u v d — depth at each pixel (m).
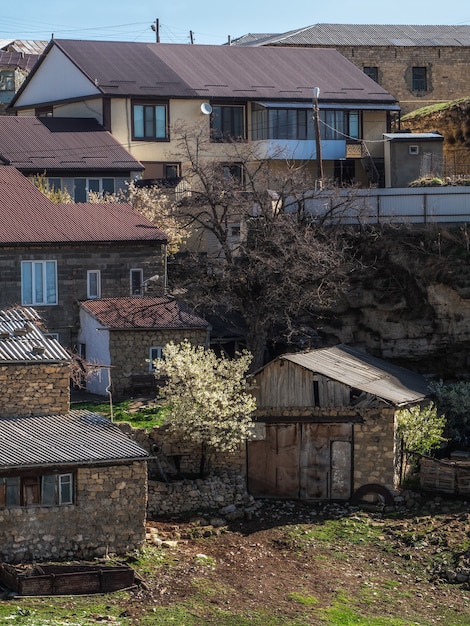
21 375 37.38
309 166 68.38
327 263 50.72
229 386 41.56
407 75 80.06
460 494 41.50
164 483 40.03
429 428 43.22
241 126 68.19
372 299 52.69
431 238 53.34
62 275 50.25
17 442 35.38
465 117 68.25
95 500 35.47
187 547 37.28
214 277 51.88
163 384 47.97
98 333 48.62
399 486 41.91
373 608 33.72
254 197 53.34
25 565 33.91
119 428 40.25
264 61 71.81
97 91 64.62
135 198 58.31
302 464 42.03
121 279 51.44
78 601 32.53
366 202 54.84
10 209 51.34
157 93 65.38
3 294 49.16
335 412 41.84
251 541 38.31
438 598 34.66
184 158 66.19
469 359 51.47
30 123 62.94
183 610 32.41
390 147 63.53
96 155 61.06
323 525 39.81
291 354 43.91
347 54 79.00
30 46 96.56
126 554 35.81
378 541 38.53
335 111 68.88
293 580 35.41
